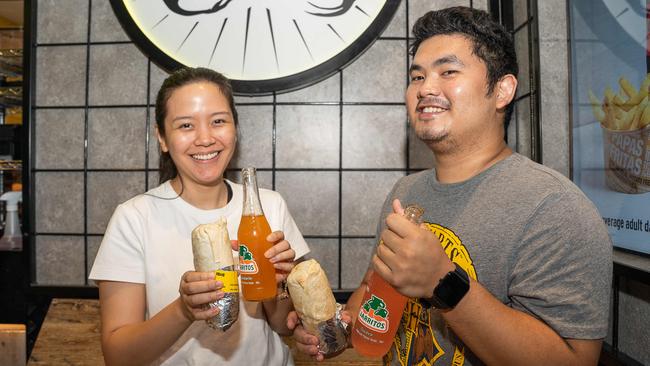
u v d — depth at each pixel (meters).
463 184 0.91
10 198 2.35
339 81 1.83
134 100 1.85
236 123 1.19
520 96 1.66
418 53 0.92
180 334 0.93
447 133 0.89
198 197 1.16
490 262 0.82
